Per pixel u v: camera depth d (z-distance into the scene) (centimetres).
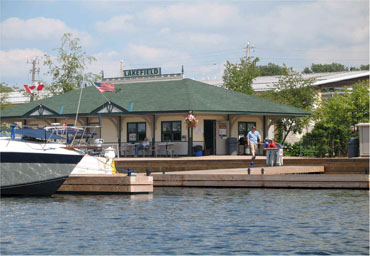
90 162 2569
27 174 2314
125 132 4144
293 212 1950
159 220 1800
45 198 2342
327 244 1457
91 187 2466
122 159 3478
